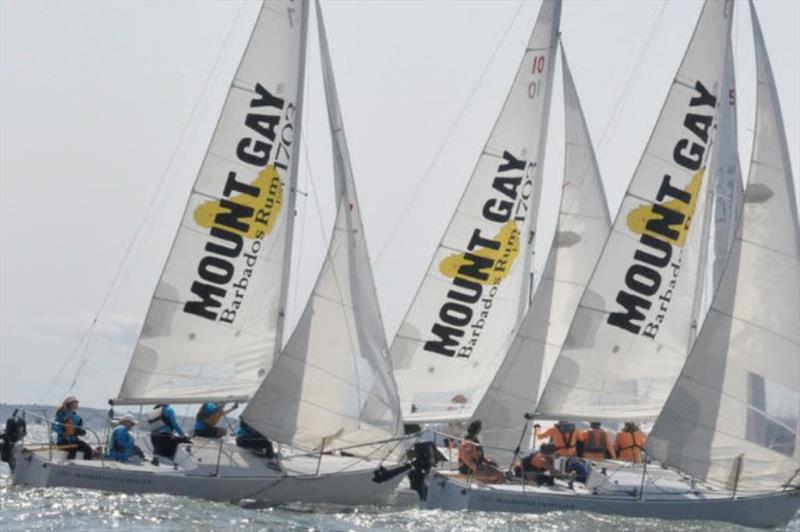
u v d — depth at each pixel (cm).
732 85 12281
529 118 12019
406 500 10656
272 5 10912
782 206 9981
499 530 9200
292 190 10975
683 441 9856
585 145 11844
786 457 9812
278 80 10950
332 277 10194
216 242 10869
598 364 10619
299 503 9975
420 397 12050
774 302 9894
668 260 10725
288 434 10025
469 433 10406
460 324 12056
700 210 10781
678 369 10738
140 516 9081
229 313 10881
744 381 9875
